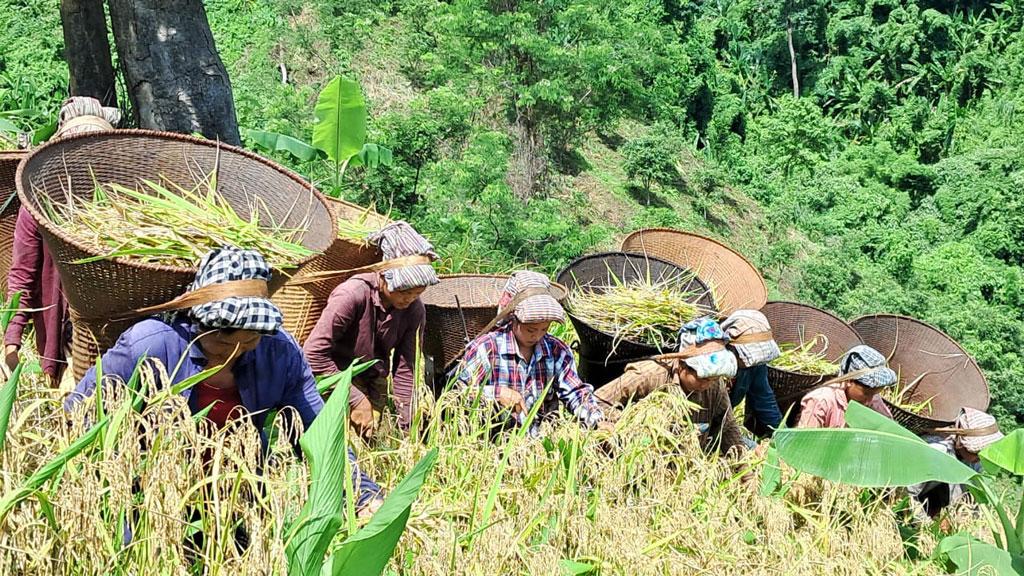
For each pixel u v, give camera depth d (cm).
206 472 265
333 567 226
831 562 359
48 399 253
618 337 459
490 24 2277
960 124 4647
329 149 735
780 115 4281
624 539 321
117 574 224
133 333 268
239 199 370
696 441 405
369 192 1190
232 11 2377
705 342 427
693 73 4116
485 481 345
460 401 389
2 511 205
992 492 419
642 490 367
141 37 595
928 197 4053
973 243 3775
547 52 2281
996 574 392
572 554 327
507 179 2347
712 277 566
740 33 4856
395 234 388
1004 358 2372
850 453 375
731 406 470
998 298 3419
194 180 361
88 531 220
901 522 456
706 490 384
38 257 337
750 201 3503
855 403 400
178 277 281
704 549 341
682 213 2992
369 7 2594
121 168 347
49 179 324
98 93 736
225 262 267
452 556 274
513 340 413
